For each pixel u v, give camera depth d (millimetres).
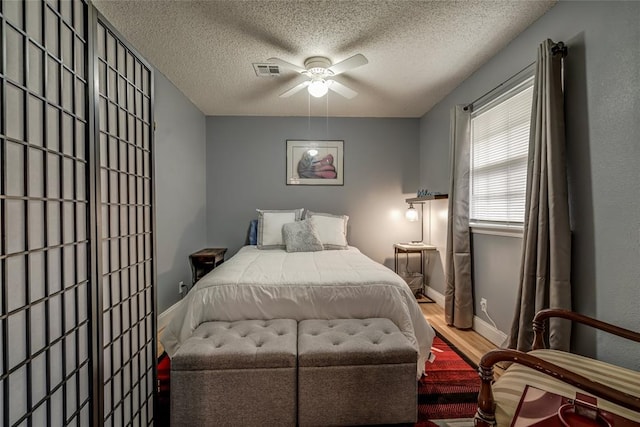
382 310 1844
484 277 2586
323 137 4082
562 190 1657
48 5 855
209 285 1853
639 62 1349
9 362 736
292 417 1418
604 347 1502
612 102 1468
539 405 972
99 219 1062
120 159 1244
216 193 4023
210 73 2771
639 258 1356
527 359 936
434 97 3381
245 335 1596
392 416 1449
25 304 785
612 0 1466
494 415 976
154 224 1538
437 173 3572
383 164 4109
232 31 2129
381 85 3049
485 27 2082
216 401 1395
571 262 1659
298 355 1438
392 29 2105
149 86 1504
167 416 1582
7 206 736
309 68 2500
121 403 1214
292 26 2074
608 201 1486
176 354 1397
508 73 2295
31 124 805
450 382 1862
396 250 3887
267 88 3125
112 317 1168
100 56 1118
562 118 1689
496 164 2471
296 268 2254
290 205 4078
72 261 957
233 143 4023
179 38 2213
